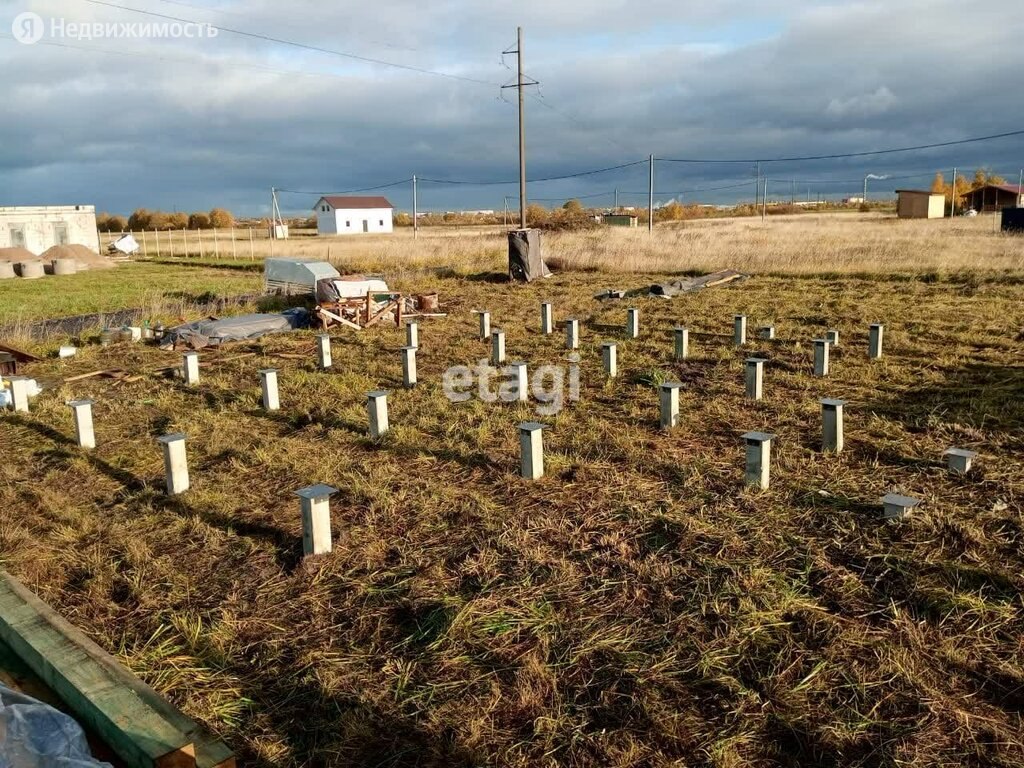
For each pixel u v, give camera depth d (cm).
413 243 3891
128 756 280
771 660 386
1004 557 475
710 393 925
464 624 431
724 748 326
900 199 5659
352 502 622
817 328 1306
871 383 930
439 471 688
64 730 275
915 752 319
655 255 2444
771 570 475
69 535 571
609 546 523
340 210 7881
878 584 456
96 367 1259
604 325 1453
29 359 1306
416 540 549
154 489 665
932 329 1241
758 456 595
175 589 489
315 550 525
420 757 334
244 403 957
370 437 788
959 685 363
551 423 820
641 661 392
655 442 738
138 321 1723
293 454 744
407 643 421
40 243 4197
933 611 423
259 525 585
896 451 679
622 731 343
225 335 1459
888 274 1919
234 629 443
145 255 4488
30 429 876
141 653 416
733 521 548
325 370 1156
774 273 2091
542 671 386
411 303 1733
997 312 1367
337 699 376
